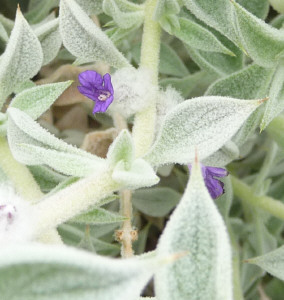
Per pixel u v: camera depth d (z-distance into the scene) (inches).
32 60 4.5
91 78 4.8
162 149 4.1
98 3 5.2
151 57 5.0
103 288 2.8
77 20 4.4
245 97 5.2
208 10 4.8
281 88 4.8
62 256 2.7
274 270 4.8
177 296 3.3
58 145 4.1
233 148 5.0
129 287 2.7
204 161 5.0
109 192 3.9
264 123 4.6
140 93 4.6
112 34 5.2
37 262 2.7
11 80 4.6
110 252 5.9
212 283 3.3
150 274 2.9
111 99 4.7
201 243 3.3
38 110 4.6
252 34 4.6
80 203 3.9
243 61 5.7
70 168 4.0
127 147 3.9
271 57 4.7
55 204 3.8
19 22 4.3
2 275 2.7
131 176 3.8
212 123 4.0
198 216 3.3
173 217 3.3
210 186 4.9
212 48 5.0
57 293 2.8
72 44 4.5
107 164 3.9
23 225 3.7
